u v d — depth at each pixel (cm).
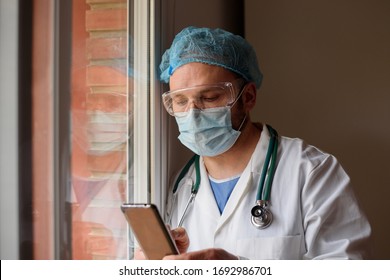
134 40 127
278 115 187
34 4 76
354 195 119
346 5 179
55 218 80
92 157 106
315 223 112
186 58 119
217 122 120
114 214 115
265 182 122
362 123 177
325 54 181
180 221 129
